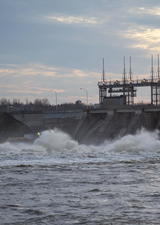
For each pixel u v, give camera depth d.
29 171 70.69
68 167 76.06
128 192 51.16
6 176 64.69
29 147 115.56
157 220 39.00
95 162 84.12
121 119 187.50
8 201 46.47
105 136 182.50
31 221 38.84
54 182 58.66
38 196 48.91
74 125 197.88
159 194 49.88
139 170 71.88
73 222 38.47
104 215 40.62
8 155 98.56
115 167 76.19
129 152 106.56
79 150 110.75
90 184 56.88
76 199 47.34
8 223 38.28
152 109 181.50
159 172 69.25
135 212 41.69
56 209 42.88
